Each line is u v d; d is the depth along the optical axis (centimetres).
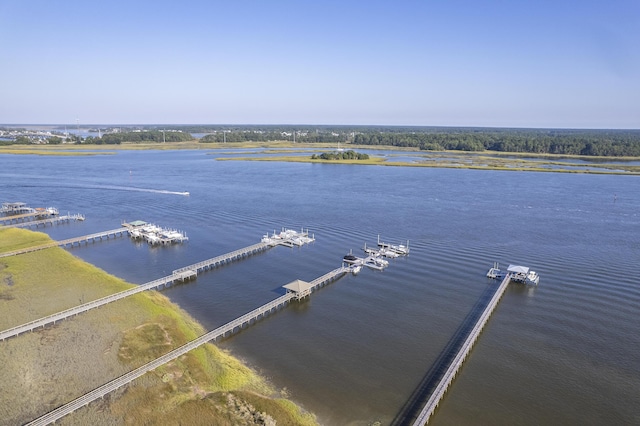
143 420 4453
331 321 7094
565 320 7131
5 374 5222
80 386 5012
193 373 5375
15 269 8981
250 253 10544
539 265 9562
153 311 7088
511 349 6272
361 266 9638
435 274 9144
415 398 5144
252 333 6662
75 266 9281
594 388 5406
